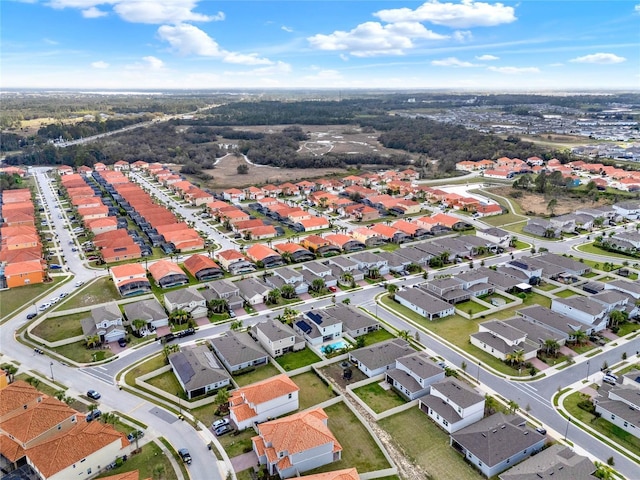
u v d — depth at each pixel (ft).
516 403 258.16
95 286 419.54
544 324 342.44
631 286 398.62
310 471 214.07
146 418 248.11
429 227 591.37
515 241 543.39
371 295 410.11
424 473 214.69
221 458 219.61
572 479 198.80
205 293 397.19
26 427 219.82
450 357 311.88
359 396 272.10
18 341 327.47
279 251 502.38
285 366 301.63
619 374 290.15
